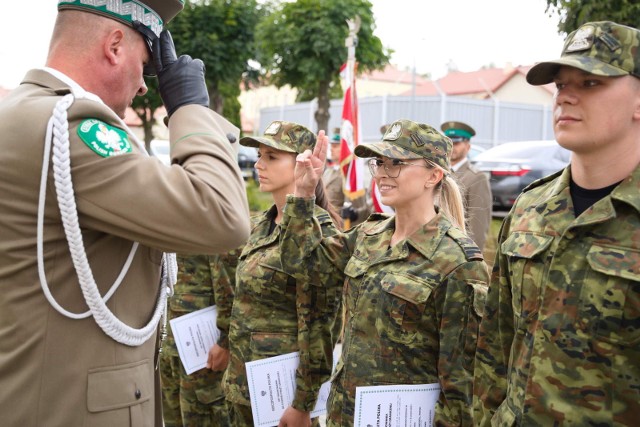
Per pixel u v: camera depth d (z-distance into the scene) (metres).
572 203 1.81
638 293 1.62
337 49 10.73
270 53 11.23
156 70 1.88
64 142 1.57
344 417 2.46
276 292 3.06
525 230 1.89
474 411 2.09
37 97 1.66
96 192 1.60
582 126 1.67
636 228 1.66
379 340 2.41
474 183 5.20
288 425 2.92
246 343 3.12
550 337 1.74
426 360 2.37
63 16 1.75
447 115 21.11
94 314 1.66
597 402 1.66
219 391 3.67
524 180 9.86
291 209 2.83
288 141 3.21
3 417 1.62
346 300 2.62
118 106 1.82
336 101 21.55
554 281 1.75
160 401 2.02
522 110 22.27
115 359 1.72
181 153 1.75
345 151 6.82
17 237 1.61
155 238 1.64
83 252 1.62
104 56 1.75
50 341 1.64
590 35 1.67
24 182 1.60
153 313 1.84
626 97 1.65
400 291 2.37
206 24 11.03
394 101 21.41
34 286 1.63
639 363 1.63
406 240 2.48
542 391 1.74
